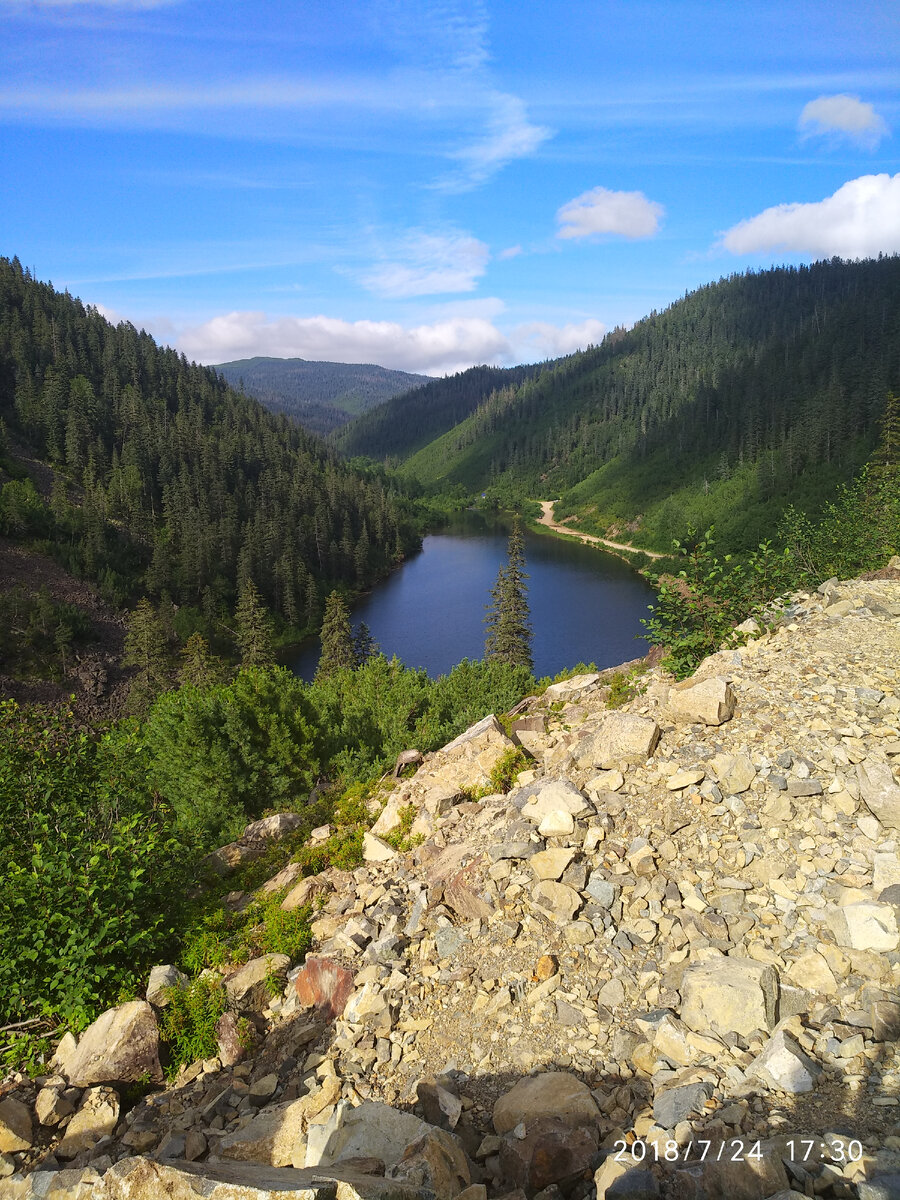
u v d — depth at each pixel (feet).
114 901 28.22
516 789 34.12
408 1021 21.74
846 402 482.28
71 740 41.06
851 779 25.46
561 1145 15.38
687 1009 18.74
